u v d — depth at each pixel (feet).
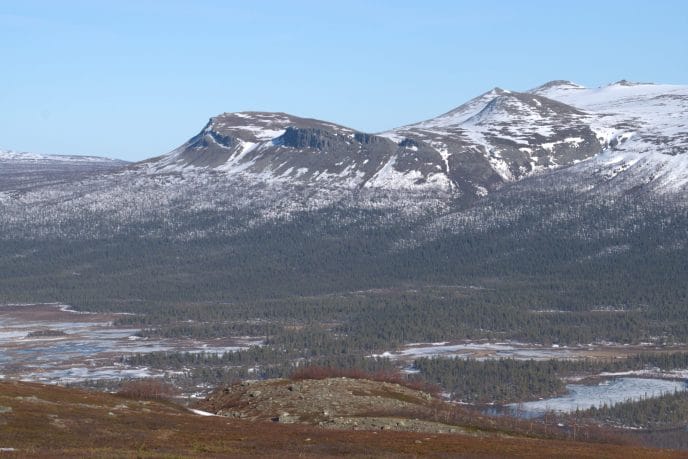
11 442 385.29
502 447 426.92
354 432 446.19
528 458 401.08
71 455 355.56
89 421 436.35
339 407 517.96
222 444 402.31
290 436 427.33
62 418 436.76
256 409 520.83
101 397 519.60
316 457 375.04
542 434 538.06
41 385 542.57
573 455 416.26
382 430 460.55
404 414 517.55
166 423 448.65
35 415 434.30
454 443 427.74
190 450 384.88
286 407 517.14
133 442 399.24
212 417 487.20
